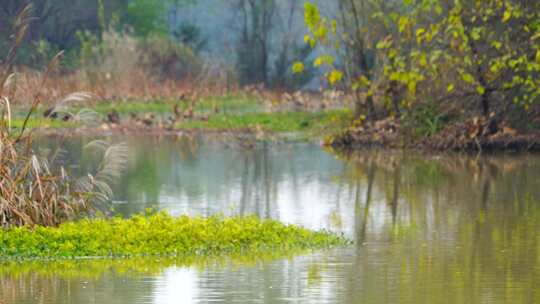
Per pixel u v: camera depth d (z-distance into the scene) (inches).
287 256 581.9
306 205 796.0
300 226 689.0
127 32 2536.9
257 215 741.3
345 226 695.7
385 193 860.6
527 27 1077.8
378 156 1153.4
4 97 628.7
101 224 617.3
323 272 539.2
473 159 1107.3
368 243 628.1
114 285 507.8
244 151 1218.0
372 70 1296.8
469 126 1183.6
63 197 637.3
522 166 1039.6
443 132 1194.6
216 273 534.9
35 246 578.2
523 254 590.9
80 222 623.8
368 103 1272.1
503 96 1182.9
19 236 582.9
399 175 980.6
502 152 1168.8
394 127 1237.7
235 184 919.0
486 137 1182.9
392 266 555.8
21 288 502.0
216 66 2186.3
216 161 1108.5
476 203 796.0
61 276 527.8
